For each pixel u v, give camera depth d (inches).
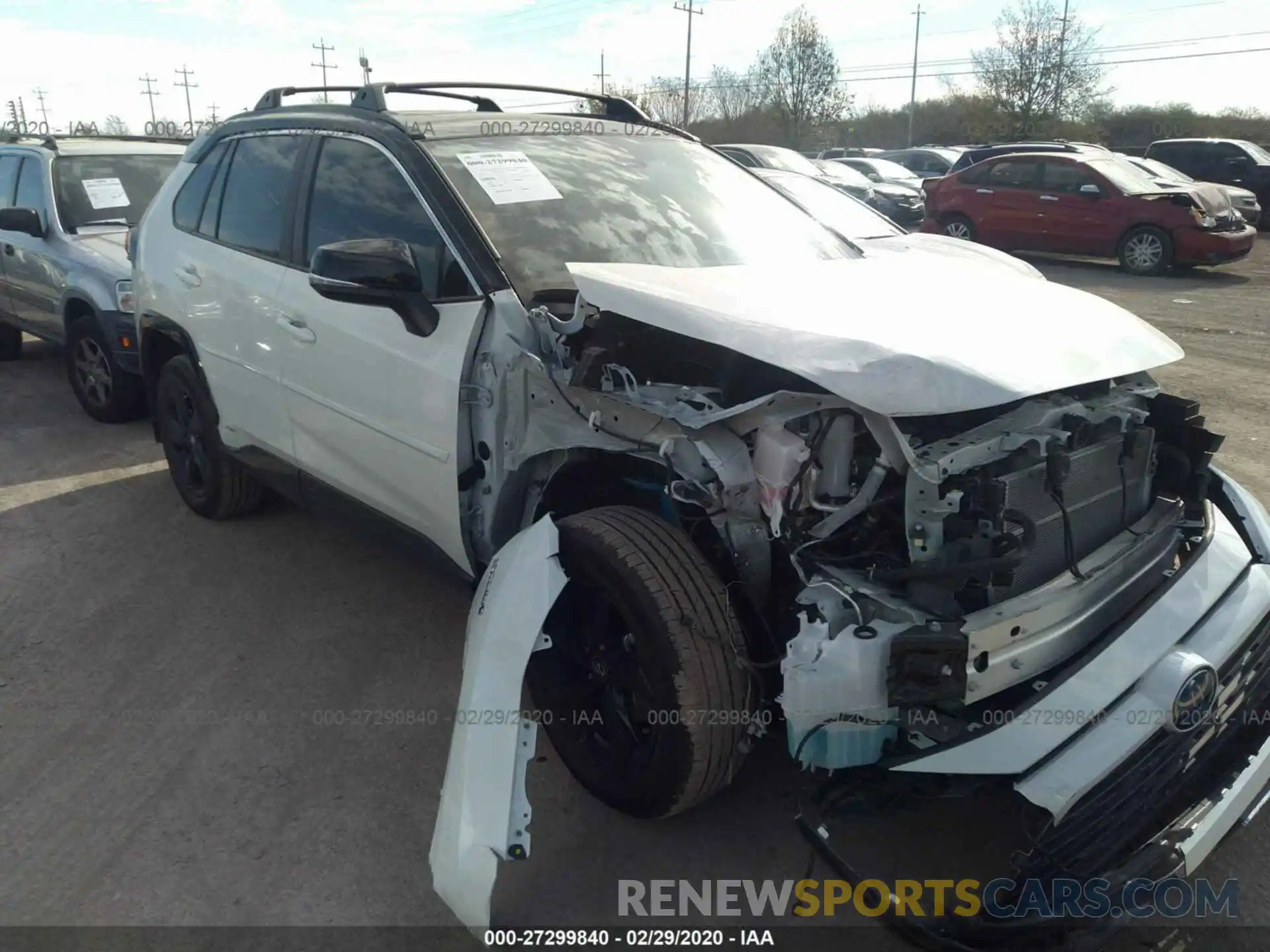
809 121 1855.3
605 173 143.4
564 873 105.7
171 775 122.1
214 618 160.4
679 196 145.4
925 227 642.8
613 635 104.9
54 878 105.3
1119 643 88.6
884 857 104.4
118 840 110.9
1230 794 89.4
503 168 135.2
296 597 167.3
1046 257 652.7
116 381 253.8
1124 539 102.0
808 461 91.2
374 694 139.0
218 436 175.6
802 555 92.0
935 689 80.7
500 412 114.6
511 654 95.2
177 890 103.5
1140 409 108.0
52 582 173.0
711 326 96.4
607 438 105.0
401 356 124.3
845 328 94.7
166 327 178.9
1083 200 567.8
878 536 92.0
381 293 115.6
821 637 84.5
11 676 143.9
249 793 118.6
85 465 233.0
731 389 101.7
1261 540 109.5
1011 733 81.6
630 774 103.7
